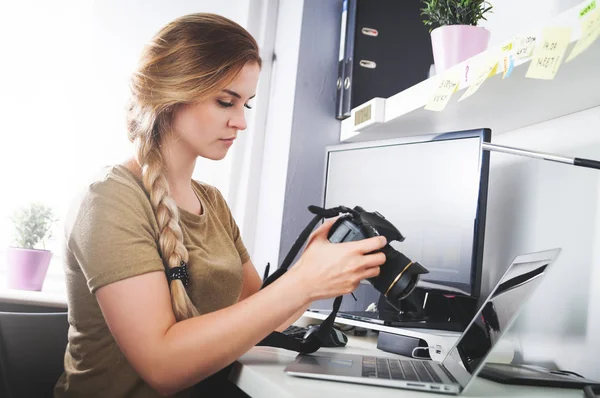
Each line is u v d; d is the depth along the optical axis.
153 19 2.03
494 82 1.04
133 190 0.89
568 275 1.14
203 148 1.00
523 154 0.94
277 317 0.78
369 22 1.82
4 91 1.89
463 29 1.24
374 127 1.58
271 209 1.90
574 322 1.11
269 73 2.08
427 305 1.31
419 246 1.29
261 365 0.83
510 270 0.89
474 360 0.76
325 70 1.90
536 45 0.92
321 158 1.87
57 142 1.92
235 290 1.04
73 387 0.90
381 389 0.72
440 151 1.29
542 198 1.25
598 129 1.11
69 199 1.93
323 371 0.77
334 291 0.78
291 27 1.96
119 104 1.98
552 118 1.25
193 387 0.92
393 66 1.83
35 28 1.92
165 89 0.95
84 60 1.96
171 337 0.77
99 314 0.88
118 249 0.81
